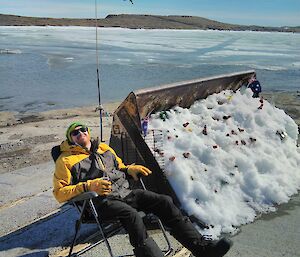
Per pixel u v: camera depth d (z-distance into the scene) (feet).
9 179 19.47
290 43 188.24
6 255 12.33
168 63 88.63
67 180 10.95
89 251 12.43
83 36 219.61
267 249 12.71
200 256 10.61
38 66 81.00
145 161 15.12
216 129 17.63
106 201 10.77
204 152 15.99
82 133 11.40
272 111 20.08
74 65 83.61
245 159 16.57
